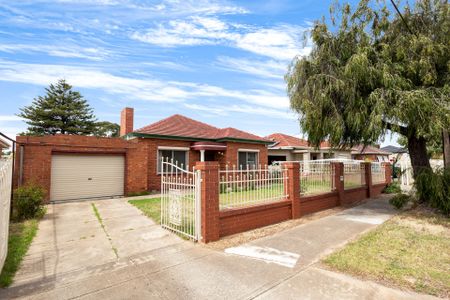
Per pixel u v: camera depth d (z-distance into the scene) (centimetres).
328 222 668
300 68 780
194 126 1653
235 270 380
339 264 393
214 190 521
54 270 391
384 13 756
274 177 677
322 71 758
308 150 2036
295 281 343
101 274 376
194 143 1455
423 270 371
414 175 824
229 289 326
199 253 452
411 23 753
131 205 959
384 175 1352
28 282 353
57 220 723
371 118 675
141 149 1279
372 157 2994
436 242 499
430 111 630
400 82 677
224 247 480
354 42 773
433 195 745
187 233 552
